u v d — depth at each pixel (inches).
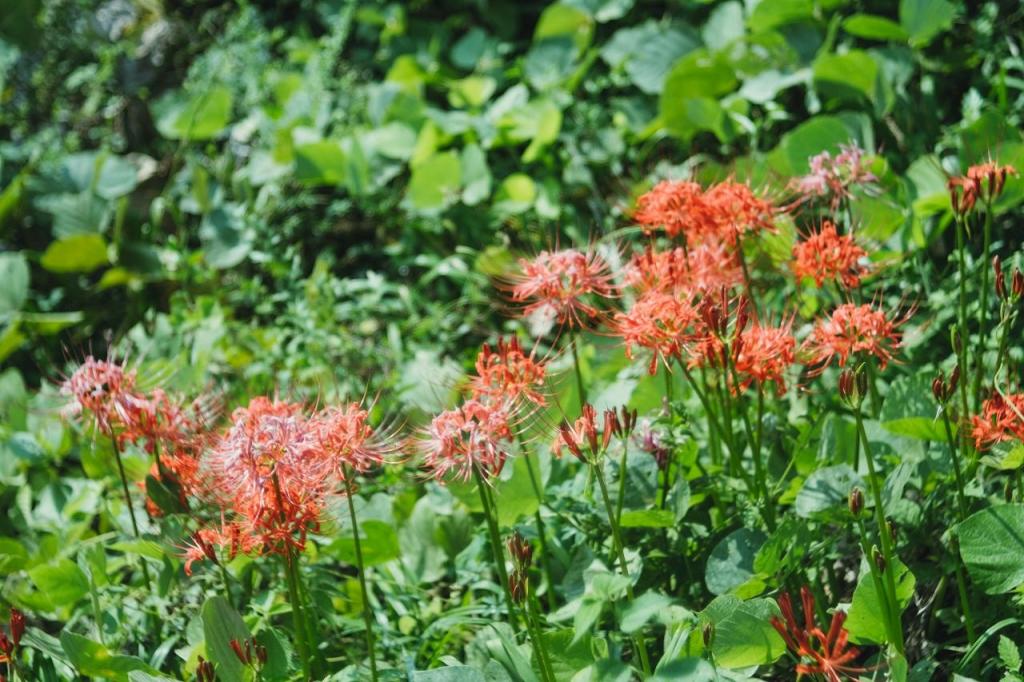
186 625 111.8
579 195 187.3
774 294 140.1
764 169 145.9
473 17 234.1
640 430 106.4
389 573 123.6
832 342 91.9
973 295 133.2
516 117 190.4
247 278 199.0
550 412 118.7
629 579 77.9
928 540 103.8
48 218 219.5
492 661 90.4
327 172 192.2
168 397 107.9
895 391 109.0
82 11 247.9
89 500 133.2
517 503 105.6
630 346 96.3
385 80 231.0
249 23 233.9
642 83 190.7
